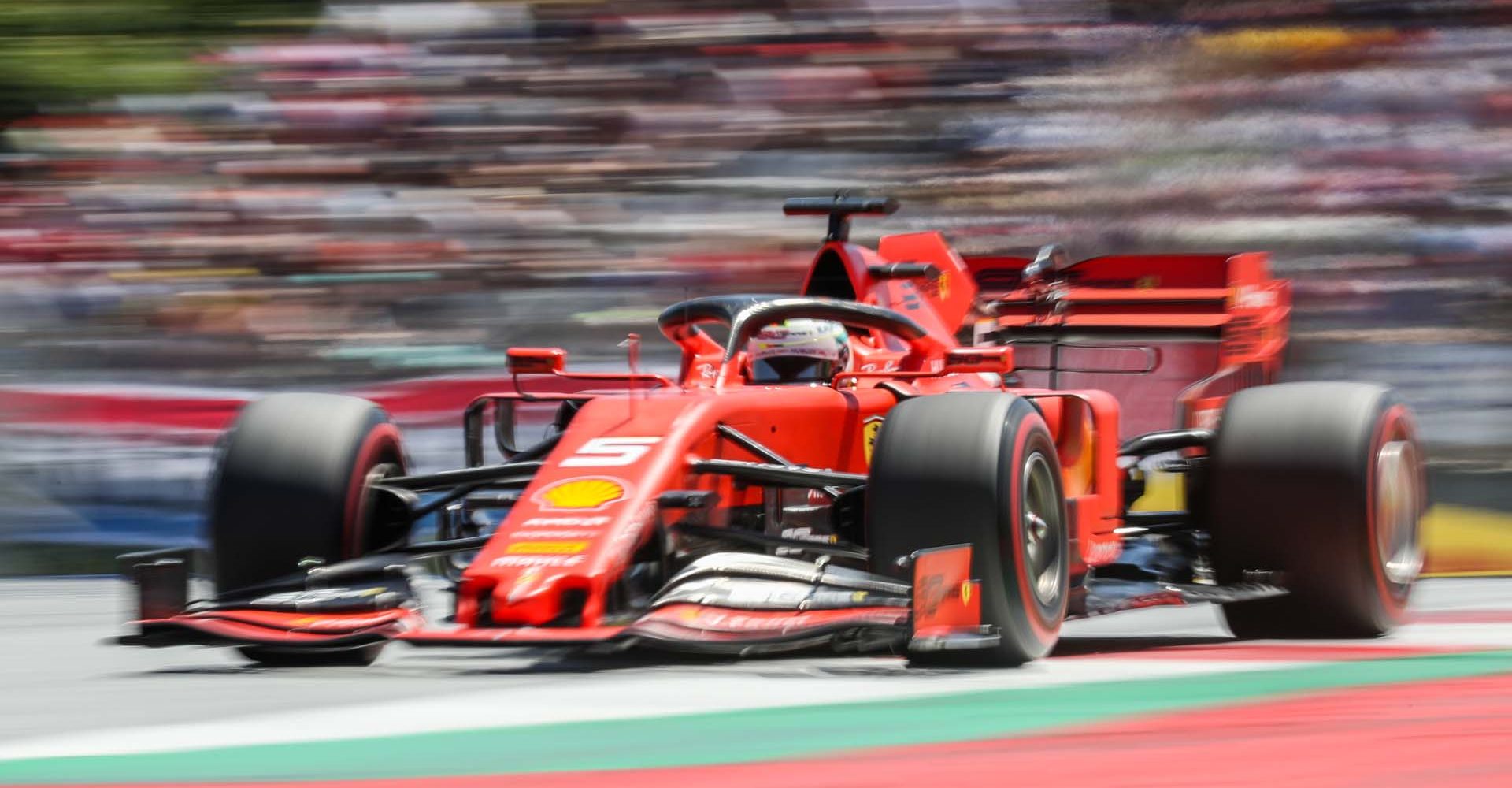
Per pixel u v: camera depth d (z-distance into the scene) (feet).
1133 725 39.65
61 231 164.35
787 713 41.29
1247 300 86.79
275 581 57.06
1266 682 48.44
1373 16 221.46
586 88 203.82
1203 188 201.57
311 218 173.68
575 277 173.88
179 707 44.55
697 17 213.25
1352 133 202.08
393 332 160.35
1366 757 35.12
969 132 207.00
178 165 176.45
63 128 180.96
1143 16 220.43
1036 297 88.79
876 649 57.57
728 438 57.67
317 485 57.52
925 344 68.95
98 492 103.09
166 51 189.37
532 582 48.78
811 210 76.23
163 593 53.42
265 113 188.03
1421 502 72.84
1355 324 173.27
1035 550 56.34
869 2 219.20
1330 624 68.54
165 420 104.99
